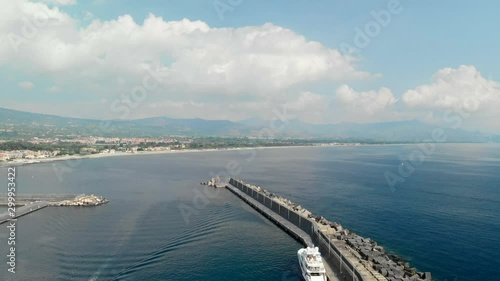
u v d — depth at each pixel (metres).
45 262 75.50
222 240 94.06
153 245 87.56
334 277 71.12
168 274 72.12
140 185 183.00
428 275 71.62
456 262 82.31
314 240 92.00
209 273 73.06
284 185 192.75
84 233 95.75
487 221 115.56
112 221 108.62
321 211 130.00
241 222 113.31
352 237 93.69
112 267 74.06
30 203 132.88
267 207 131.38
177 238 93.50
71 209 125.75
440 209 132.62
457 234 102.31
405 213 126.56
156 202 138.50
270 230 105.12
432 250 89.75
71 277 68.50
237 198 156.62
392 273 70.69
